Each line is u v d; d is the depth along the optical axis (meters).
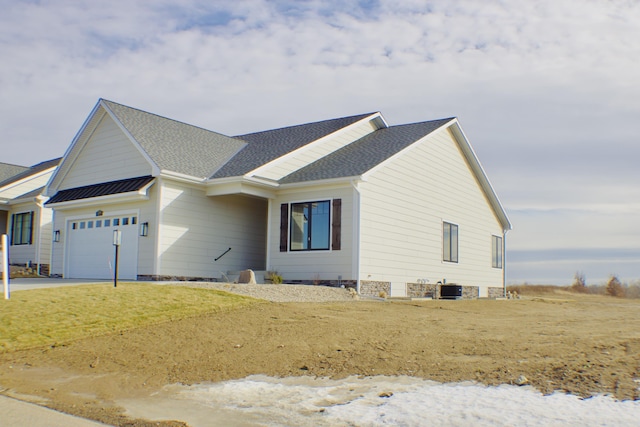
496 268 29.25
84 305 13.70
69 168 23.92
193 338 11.36
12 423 7.22
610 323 12.72
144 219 20.22
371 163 20.34
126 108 23.14
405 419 6.91
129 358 10.38
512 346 9.76
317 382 8.66
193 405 8.06
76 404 8.23
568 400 6.97
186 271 20.52
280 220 21.03
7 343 11.13
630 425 6.12
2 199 29.88
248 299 14.75
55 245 23.91
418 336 11.01
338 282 19.38
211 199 21.66
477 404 7.13
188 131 24.66
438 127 24.19
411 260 22.03
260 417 7.40
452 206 25.27
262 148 24.12
